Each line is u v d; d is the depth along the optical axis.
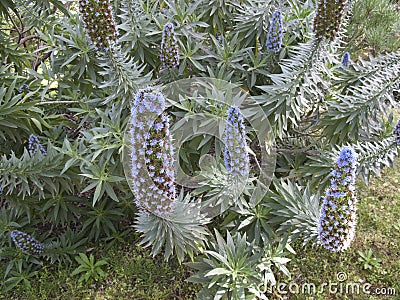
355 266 1.15
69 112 1.37
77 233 1.17
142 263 1.14
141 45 1.10
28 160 0.97
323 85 1.09
